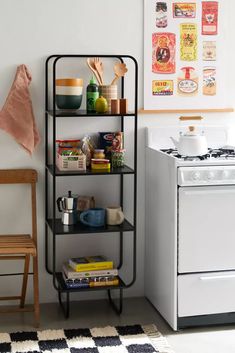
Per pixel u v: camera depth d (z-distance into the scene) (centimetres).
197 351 461
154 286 518
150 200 521
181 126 529
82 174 485
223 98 534
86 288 500
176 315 482
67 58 510
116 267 536
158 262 507
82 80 499
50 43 507
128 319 503
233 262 485
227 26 529
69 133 518
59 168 499
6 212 518
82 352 454
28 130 501
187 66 526
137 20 516
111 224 507
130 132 526
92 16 511
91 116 491
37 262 504
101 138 516
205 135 534
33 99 509
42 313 511
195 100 530
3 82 505
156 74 523
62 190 521
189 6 521
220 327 492
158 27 519
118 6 513
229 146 529
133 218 535
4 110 499
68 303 501
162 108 526
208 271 483
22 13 502
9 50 503
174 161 472
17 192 517
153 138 525
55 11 505
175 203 473
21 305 512
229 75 533
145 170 531
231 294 487
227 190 476
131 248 538
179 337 478
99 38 513
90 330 484
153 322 499
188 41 524
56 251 527
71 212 505
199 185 474
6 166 512
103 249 534
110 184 529
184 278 480
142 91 523
